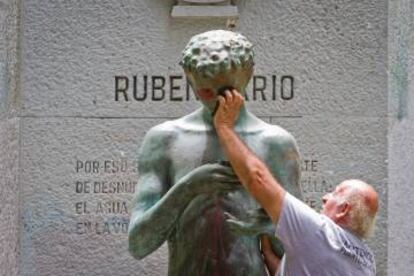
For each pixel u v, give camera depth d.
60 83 6.77
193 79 5.20
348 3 6.76
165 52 6.77
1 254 6.71
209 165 5.20
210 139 5.40
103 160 6.77
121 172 6.77
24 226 6.77
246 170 5.06
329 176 6.75
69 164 6.77
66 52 6.78
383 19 6.77
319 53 6.77
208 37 5.20
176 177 5.41
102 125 6.77
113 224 6.76
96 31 6.77
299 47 6.76
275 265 5.45
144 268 6.74
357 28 6.76
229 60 5.13
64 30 6.78
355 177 6.76
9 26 6.71
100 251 6.76
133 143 6.77
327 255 5.01
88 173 6.77
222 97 5.12
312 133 6.75
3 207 6.71
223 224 5.36
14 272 6.73
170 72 6.77
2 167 6.70
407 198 6.74
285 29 6.76
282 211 5.02
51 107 6.77
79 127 6.77
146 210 5.42
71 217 6.77
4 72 6.70
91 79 6.77
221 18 6.74
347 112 6.77
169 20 6.77
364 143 6.76
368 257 5.13
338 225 5.12
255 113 6.75
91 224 6.76
